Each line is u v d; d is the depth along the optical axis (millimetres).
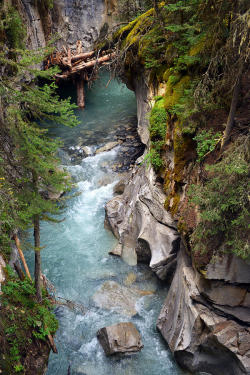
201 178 9031
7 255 10969
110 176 17344
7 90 8609
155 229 11875
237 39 7430
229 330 8438
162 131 12031
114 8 26797
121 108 24078
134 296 11703
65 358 9953
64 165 18141
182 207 9805
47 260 13328
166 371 9578
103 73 27859
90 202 16125
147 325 10773
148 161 12633
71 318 11078
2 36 13633
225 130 8406
